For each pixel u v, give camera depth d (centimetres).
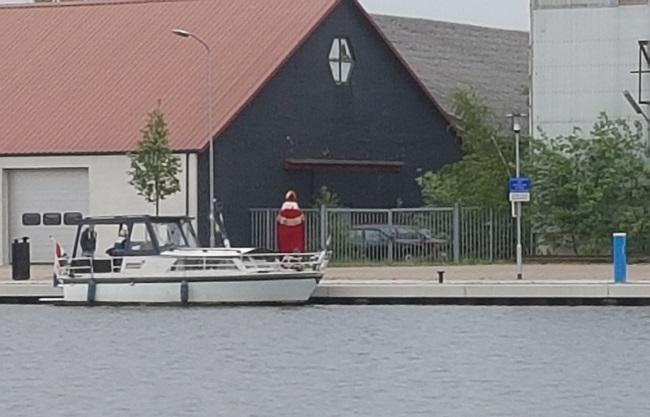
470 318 6525
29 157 9800
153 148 9225
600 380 4925
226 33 10331
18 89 10369
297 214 7275
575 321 6384
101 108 10000
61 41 10762
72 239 9788
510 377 4997
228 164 9625
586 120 9494
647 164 9306
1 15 11181
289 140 10050
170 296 7069
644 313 6669
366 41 10625
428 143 11075
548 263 9088
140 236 7181
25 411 4516
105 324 6500
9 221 9906
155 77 10131
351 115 10512
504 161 9625
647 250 9188
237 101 9681
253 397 4694
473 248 9325
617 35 9462
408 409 4450
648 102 9369
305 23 10212
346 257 9331
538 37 9550
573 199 9206
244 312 6850
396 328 6216
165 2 10831
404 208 10250
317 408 4491
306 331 6159
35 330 6350
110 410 4516
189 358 5509
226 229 9600
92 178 9688
